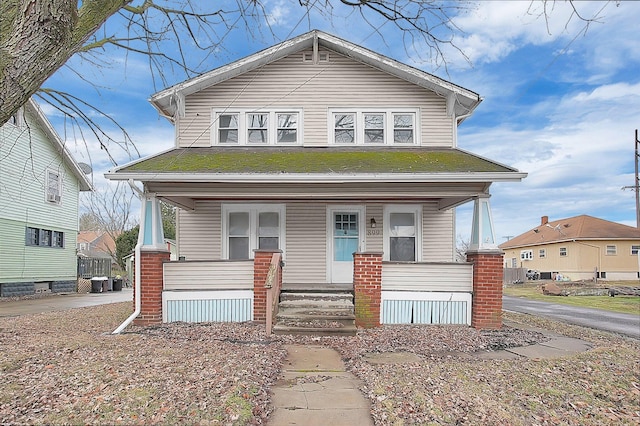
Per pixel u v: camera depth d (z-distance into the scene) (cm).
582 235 3784
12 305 1566
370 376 579
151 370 559
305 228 1218
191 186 952
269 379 566
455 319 972
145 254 945
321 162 1007
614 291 2408
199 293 961
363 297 938
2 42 365
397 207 1225
